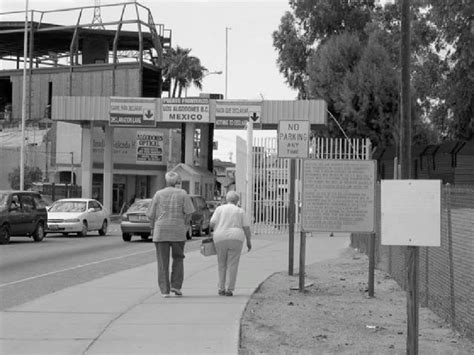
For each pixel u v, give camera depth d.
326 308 9.86
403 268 11.67
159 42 58.53
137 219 24.16
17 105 60.00
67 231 26.73
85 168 38.81
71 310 9.51
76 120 36.94
